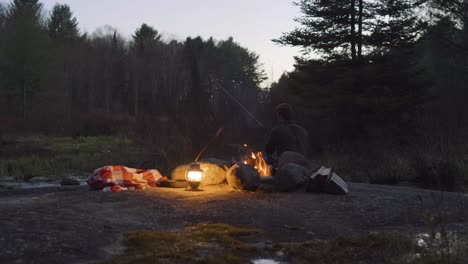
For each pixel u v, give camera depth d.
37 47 46.69
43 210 4.75
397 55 18.86
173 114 15.64
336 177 6.69
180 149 13.82
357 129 18.84
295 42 19.97
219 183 6.75
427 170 10.49
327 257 3.93
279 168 6.79
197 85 22.83
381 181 11.07
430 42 24.36
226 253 3.88
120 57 80.38
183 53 77.38
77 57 70.88
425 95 18.75
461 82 24.05
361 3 19.41
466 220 5.44
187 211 5.21
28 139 25.78
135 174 6.77
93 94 69.62
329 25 19.81
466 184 9.89
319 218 5.23
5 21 60.06
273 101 21.44
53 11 77.94
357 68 19.33
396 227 5.05
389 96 18.56
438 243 4.25
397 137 17.55
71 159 16.33
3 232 3.83
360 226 5.07
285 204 5.66
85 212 4.86
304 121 20.23
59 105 50.41
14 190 7.94
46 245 3.70
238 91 48.44
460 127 17.12
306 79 20.39
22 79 45.59
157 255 3.71
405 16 19.53
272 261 3.80
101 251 3.78
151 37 92.12
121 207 5.21
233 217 5.08
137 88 71.12
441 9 21.28
